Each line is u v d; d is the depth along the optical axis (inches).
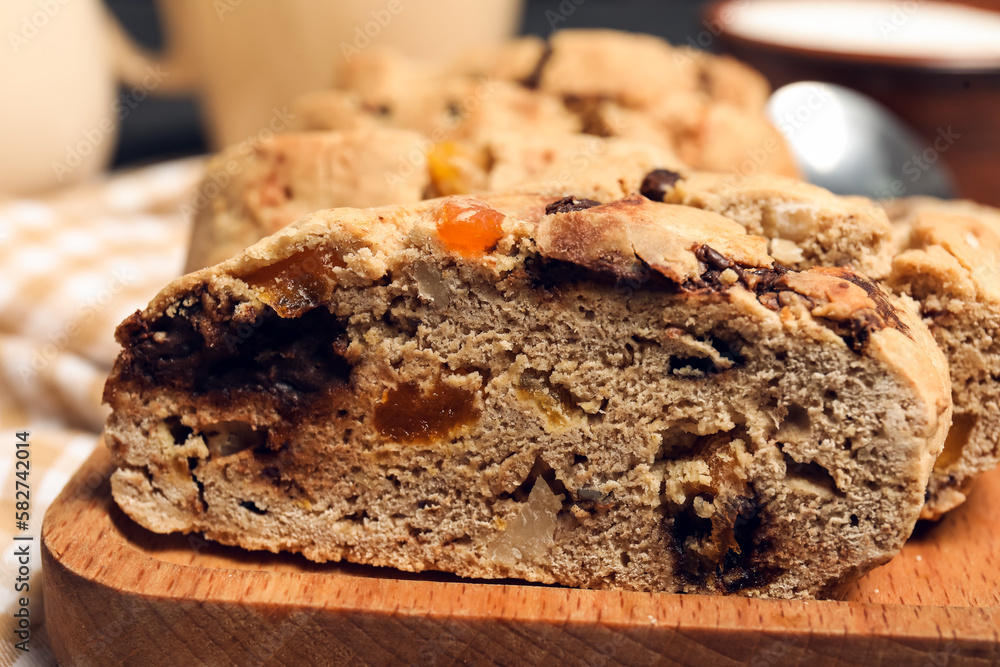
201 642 5.8
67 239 10.1
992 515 6.7
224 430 6.3
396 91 9.0
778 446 5.9
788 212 6.4
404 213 6.1
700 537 6.1
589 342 5.9
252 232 7.2
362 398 6.1
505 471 6.2
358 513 6.3
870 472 5.8
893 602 6.1
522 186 6.7
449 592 5.8
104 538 6.2
